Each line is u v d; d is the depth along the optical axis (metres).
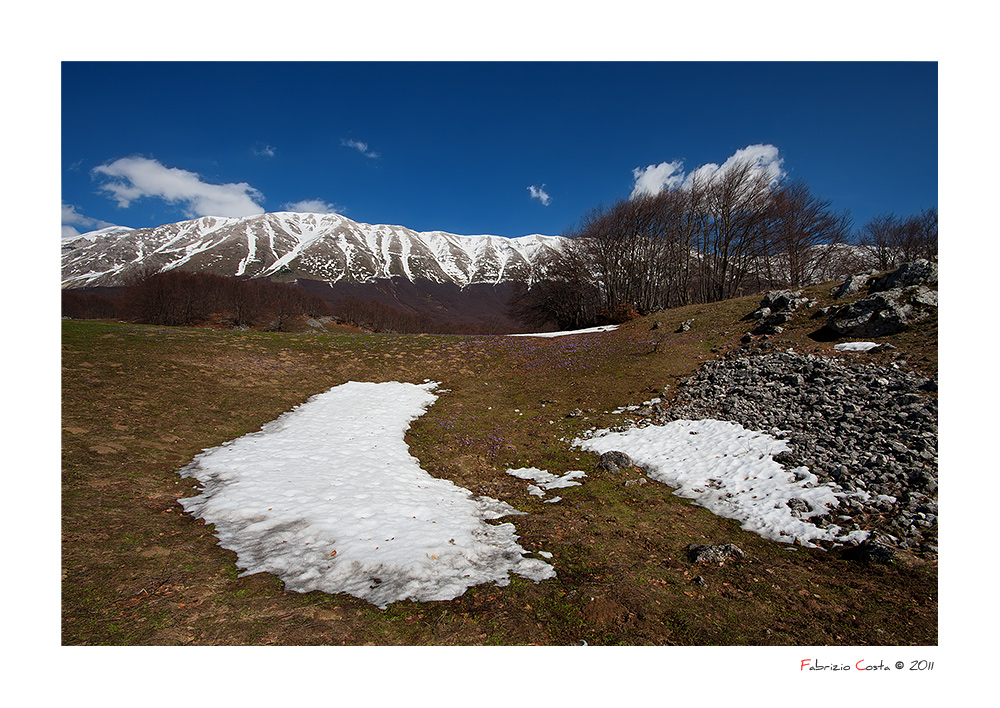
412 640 5.09
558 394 19.91
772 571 6.95
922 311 17.45
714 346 22.70
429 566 6.68
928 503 7.97
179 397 15.52
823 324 20.67
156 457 10.97
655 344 24.98
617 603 5.97
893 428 10.76
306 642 4.95
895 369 13.95
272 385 19.00
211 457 11.48
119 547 6.70
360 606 5.67
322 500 9.22
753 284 51.94
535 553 7.44
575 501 10.11
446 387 21.61
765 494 9.63
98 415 12.86
